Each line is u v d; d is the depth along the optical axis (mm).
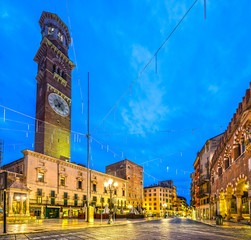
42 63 76125
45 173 53062
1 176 17562
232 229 19031
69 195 58906
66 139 71250
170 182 139125
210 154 49562
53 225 23297
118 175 91062
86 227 21328
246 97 19141
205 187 53219
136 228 21297
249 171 19438
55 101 70625
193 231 17703
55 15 83062
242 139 22312
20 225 23562
